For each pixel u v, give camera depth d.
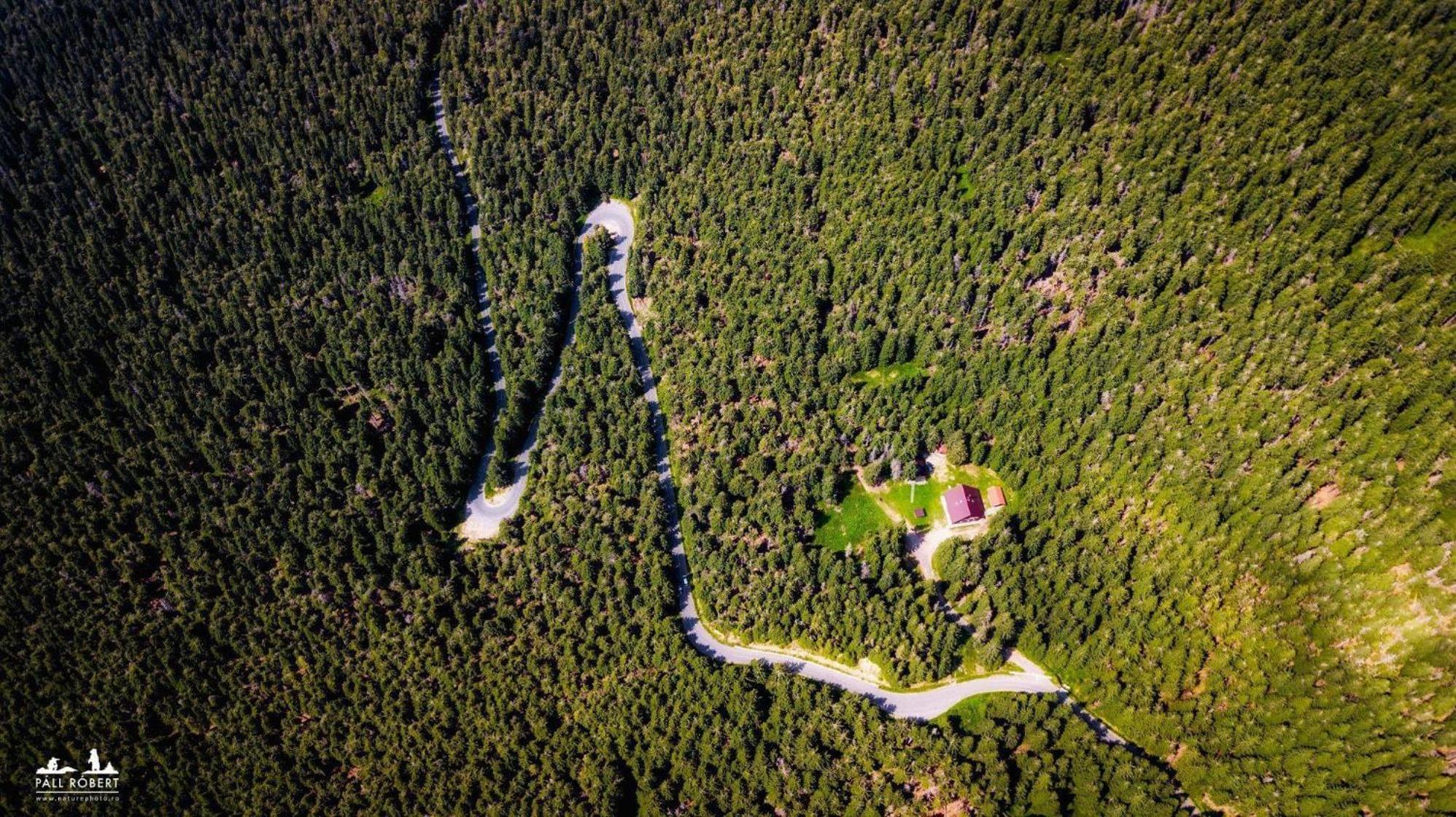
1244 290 122.06
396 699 132.00
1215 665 108.62
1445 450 102.00
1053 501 126.06
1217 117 133.75
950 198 147.50
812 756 114.31
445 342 158.75
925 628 119.56
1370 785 93.00
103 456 153.38
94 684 138.38
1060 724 111.00
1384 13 127.19
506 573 138.00
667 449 147.25
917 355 144.00
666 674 124.50
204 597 144.25
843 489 137.25
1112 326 127.56
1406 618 98.25
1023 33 155.00
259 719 134.50
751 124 166.25
